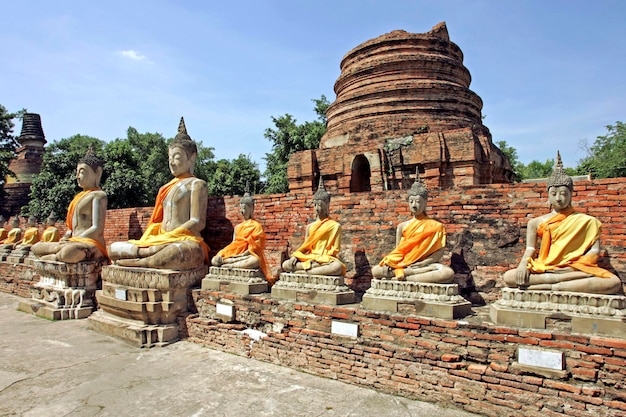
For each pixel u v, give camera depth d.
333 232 8.38
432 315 6.68
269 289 9.73
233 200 12.41
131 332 9.35
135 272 10.08
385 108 19.31
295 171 20.11
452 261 8.53
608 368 5.28
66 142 41.84
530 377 5.70
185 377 7.38
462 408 6.11
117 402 6.38
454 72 19.88
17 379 7.32
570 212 6.29
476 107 20.19
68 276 12.41
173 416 5.93
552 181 6.36
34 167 43.19
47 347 9.16
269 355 8.19
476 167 16.28
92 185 13.62
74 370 7.75
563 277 5.96
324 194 8.65
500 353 5.96
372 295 7.32
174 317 9.75
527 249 6.60
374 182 17.73
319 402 6.36
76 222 13.31
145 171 36.56
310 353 7.64
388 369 6.77
